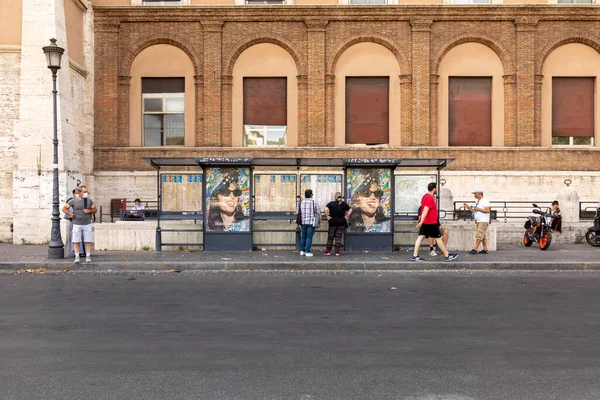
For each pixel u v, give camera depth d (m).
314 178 17.81
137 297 10.84
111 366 6.38
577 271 14.75
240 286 12.21
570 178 24.69
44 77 20.31
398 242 17.95
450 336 7.77
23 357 6.73
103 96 24.92
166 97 25.52
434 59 25.08
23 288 11.99
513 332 8.00
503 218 24.23
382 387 5.70
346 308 9.72
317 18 24.98
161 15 25.02
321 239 17.91
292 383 5.81
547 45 25.02
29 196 19.95
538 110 25.08
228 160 17.30
